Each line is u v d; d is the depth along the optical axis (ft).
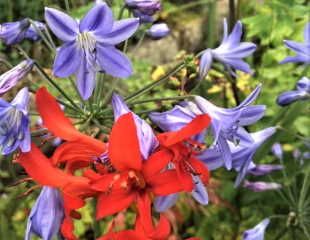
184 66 0.67
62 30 0.57
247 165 0.67
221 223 1.08
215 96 1.09
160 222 0.52
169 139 0.50
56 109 0.52
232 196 1.06
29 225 0.56
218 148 0.60
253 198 1.05
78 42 0.58
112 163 0.50
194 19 1.52
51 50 0.69
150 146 0.52
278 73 1.14
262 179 1.02
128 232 0.51
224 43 0.70
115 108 0.60
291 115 0.95
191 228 1.08
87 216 1.07
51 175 0.51
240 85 1.08
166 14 1.43
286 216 0.91
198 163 0.52
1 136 0.55
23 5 1.43
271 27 1.10
